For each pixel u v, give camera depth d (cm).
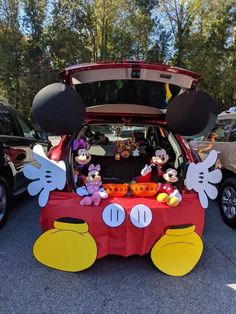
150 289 312
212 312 280
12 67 2050
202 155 542
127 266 353
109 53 2241
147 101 403
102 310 280
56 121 323
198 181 348
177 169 376
